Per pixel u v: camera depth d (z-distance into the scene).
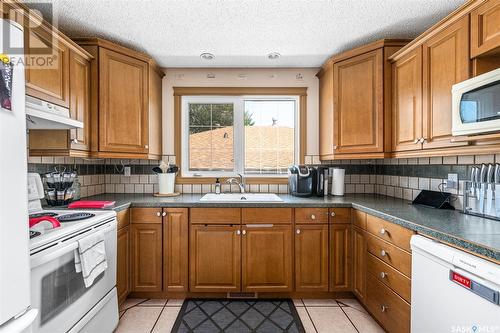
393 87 1.95
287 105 2.75
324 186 2.44
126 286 1.98
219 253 2.05
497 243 0.97
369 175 2.64
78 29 1.90
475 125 1.19
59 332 1.17
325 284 2.05
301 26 1.86
